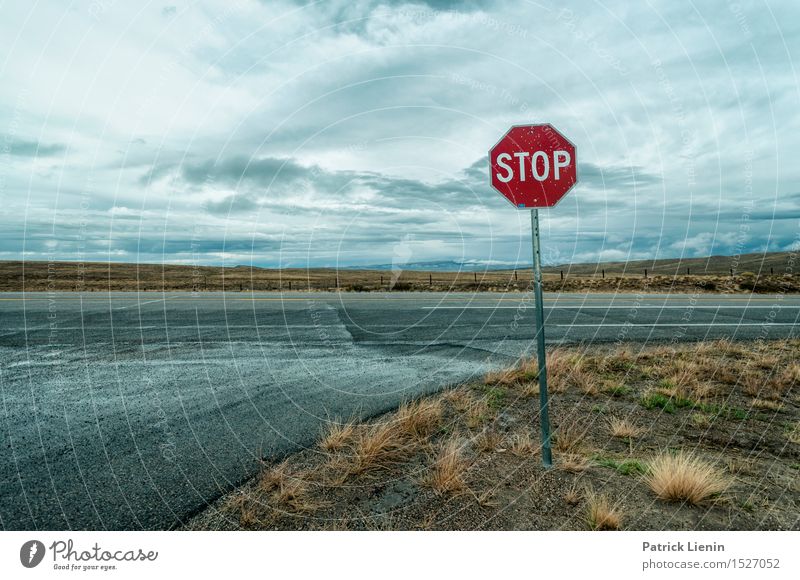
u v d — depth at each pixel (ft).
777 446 12.25
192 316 38.27
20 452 11.97
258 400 16.21
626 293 62.80
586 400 15.98
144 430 13.44
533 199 10.87
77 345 26.02
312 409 15.24
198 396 16.67
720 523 8.73
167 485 10.29
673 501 9.46
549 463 10.91
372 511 9.30
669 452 11.76
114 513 9.25
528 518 8.98
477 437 12.80
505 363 21.35
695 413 14.71
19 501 9.68
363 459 11.18
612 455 11.63
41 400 16.22
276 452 11.93
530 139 10.73
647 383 17.97
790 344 25.03
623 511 9.12
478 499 9.59
